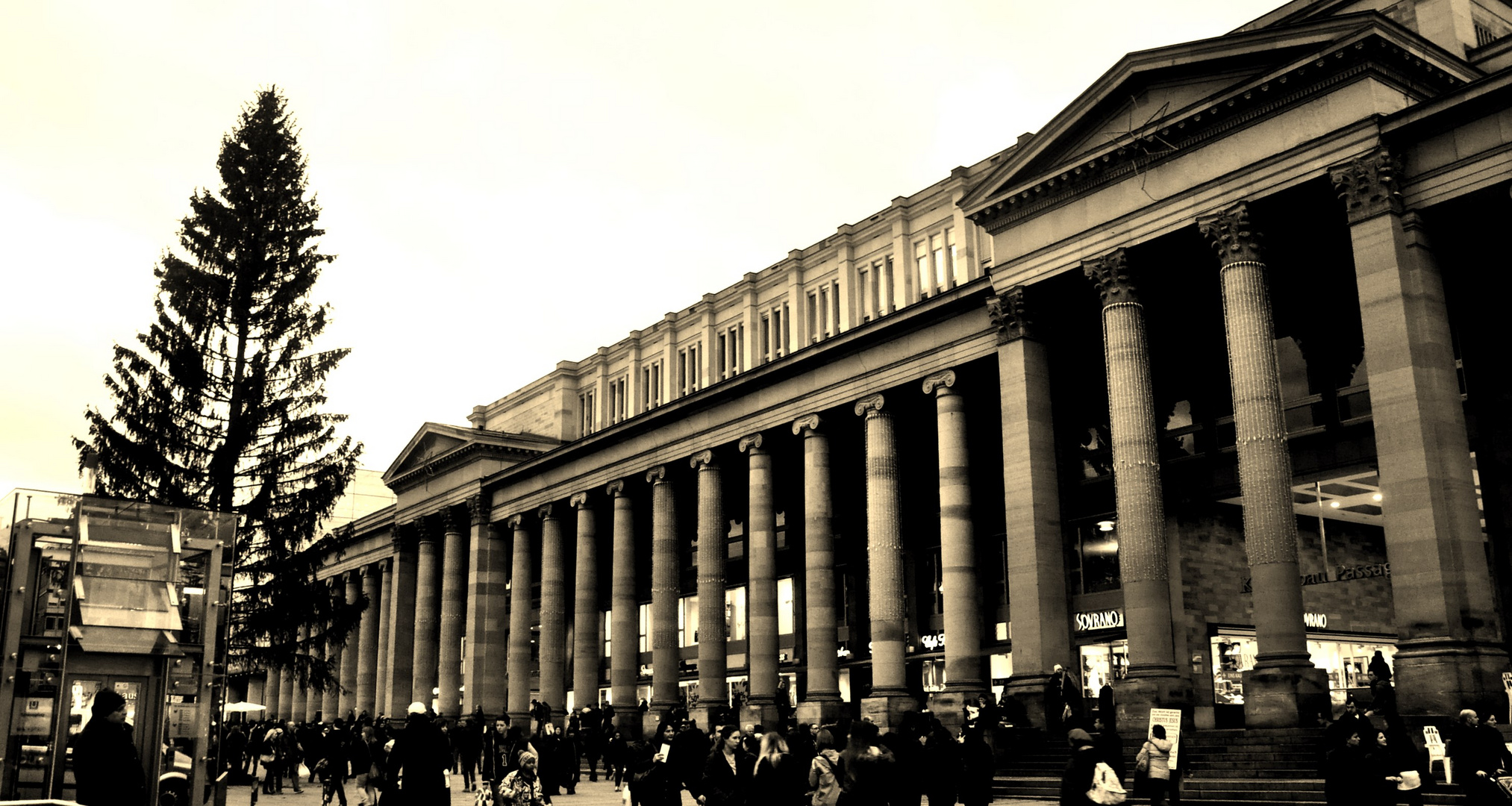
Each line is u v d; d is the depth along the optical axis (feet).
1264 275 114.73
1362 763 56.95
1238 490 133.69
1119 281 124.98
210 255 160.25
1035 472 133.18
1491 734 66.39
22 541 54.54
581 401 248.73
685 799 119.03
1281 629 105.40
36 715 53.47
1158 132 120.67
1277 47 112.98
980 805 72.90
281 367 161.07
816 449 168.35
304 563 162.20
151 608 57.16
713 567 185.68
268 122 167.43
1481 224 108.99
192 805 56.85
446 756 56.08
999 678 160.66
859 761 46.57
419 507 266.57
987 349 144.36
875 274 182.91
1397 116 105.09
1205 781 92.94
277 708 344.69
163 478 149.28
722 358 212.02
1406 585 98.78
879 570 154.30
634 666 201.57
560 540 227.81
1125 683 116.37
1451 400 103.24
